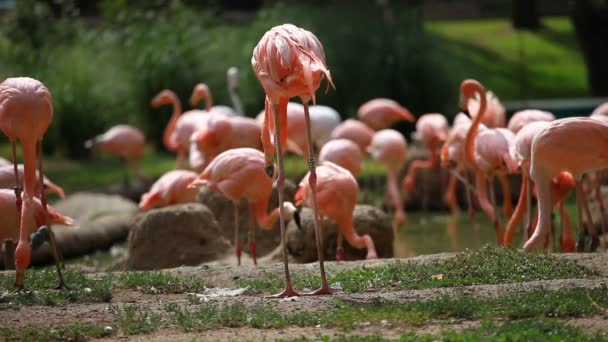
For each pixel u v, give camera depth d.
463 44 35.38
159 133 27.42
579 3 29.05
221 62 26.89
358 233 12.38
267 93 8.20
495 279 8.73
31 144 8.55
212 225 12.97
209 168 11.34
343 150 14.23
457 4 40.56
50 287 9.00
